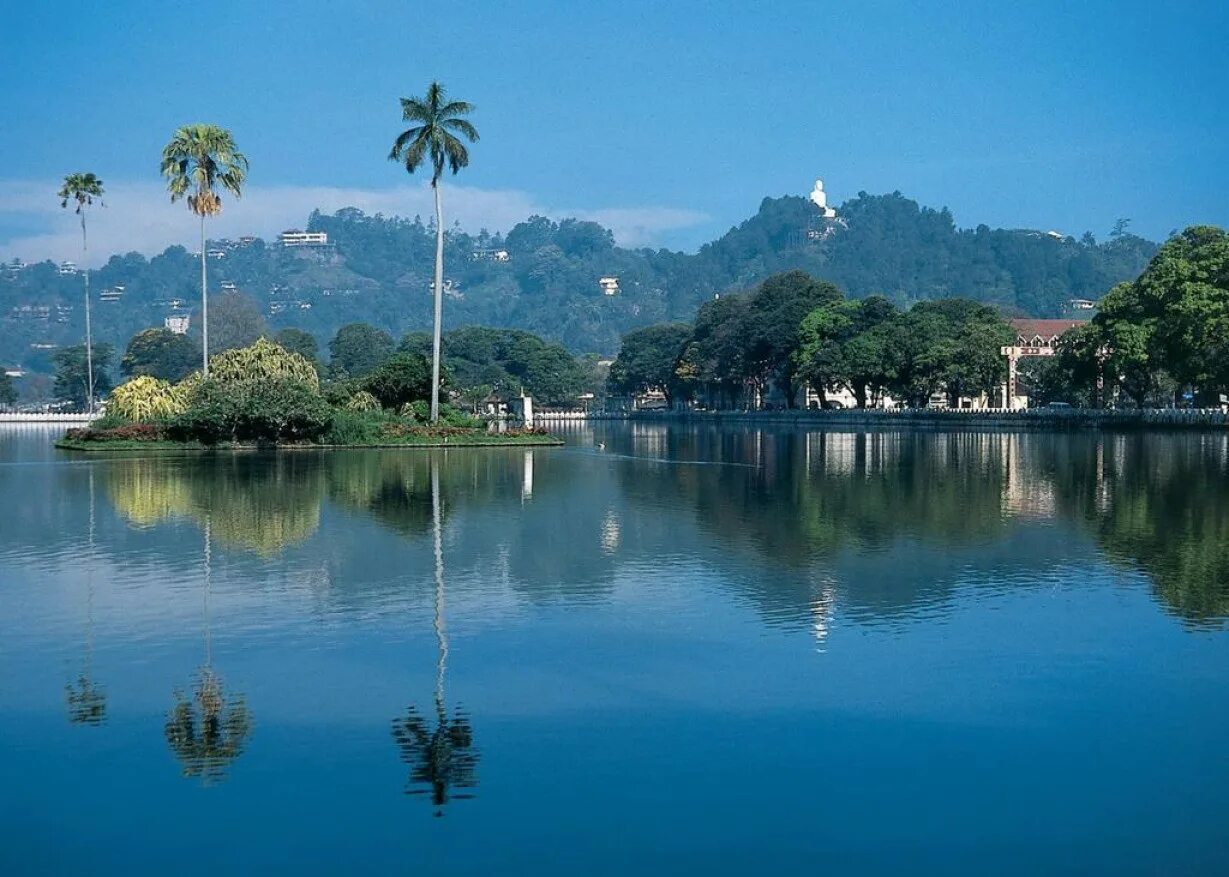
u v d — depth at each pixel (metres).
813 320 171.00
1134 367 110.19
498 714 16.95
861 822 13.33
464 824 13.27
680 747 15.62
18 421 163.00
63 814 13.52
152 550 31.11
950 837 12.95
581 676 18.84
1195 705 17.33
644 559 30.05
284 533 34.66
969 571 28.20
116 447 82.12
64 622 22.39
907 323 151.88
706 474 60.47
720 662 19.66
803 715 16.92
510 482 53.97
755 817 13.45
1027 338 188.75
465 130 93.31
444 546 32.16
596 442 106.00
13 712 16.95
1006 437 108.25
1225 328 96.56
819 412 165.88
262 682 18.45
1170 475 57.12
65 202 124.69
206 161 92.06
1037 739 15.92
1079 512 40.59
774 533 35.22
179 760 15.15
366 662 19.64
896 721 16.64
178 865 12.29
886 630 21.92
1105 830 13.12
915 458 74.62
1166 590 25.69
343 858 12.45
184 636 21.34
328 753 15.40
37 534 34.22
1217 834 13.01
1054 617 22.97
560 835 12.98
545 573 27.88
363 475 57.22
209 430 83.50
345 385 104.75
